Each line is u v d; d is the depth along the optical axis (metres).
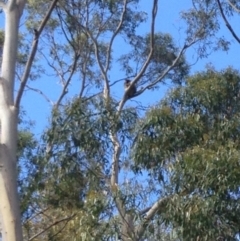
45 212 14.15
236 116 12.24
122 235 10.66
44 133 12.84
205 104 12.54
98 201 10.77
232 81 13.00
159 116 11.72
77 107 12.71
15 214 9.70
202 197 10.38
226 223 10.29
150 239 10.52
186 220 10.14
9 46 10.91
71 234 12.23
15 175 9.98
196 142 11.61
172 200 10.35
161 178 11.06
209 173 10.39
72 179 12.81
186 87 12.74
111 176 12.42
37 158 13.21
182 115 12.03
